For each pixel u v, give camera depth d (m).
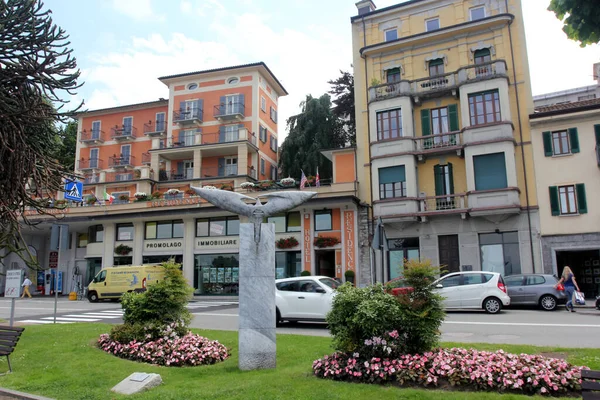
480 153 25.02
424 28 28.91
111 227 34.53
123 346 9.38
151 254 33.22
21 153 9.70
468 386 6.07
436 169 26.94
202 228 32.47
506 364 6.21
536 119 24.67
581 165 23.52
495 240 24.84
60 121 11.11
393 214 26.36
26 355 9.12
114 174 41.28
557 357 7.77
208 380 7.13
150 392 6.50
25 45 9.90
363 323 6.90
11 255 38.25
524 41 26.06
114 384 7.09
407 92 27.45
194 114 39.97
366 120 29.38
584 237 22.95
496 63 25.45
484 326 12.93
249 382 6.67
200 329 12.79
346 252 27.84
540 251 23.69
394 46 28.84
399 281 7.49
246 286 8.09
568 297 17.48
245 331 7.95
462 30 27.14
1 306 25.34
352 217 28.05
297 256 29.45
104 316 18.53
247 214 8.38
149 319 9.87
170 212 32.19
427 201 26.34
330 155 30.95
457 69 26.88
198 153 37.34
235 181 35.81
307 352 9.04
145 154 41.91
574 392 5.69
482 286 16.95
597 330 11.62
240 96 39.53
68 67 10.63
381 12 29.95
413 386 6.28
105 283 28.34
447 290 17.30
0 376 7.70
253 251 8.22
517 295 18.58
